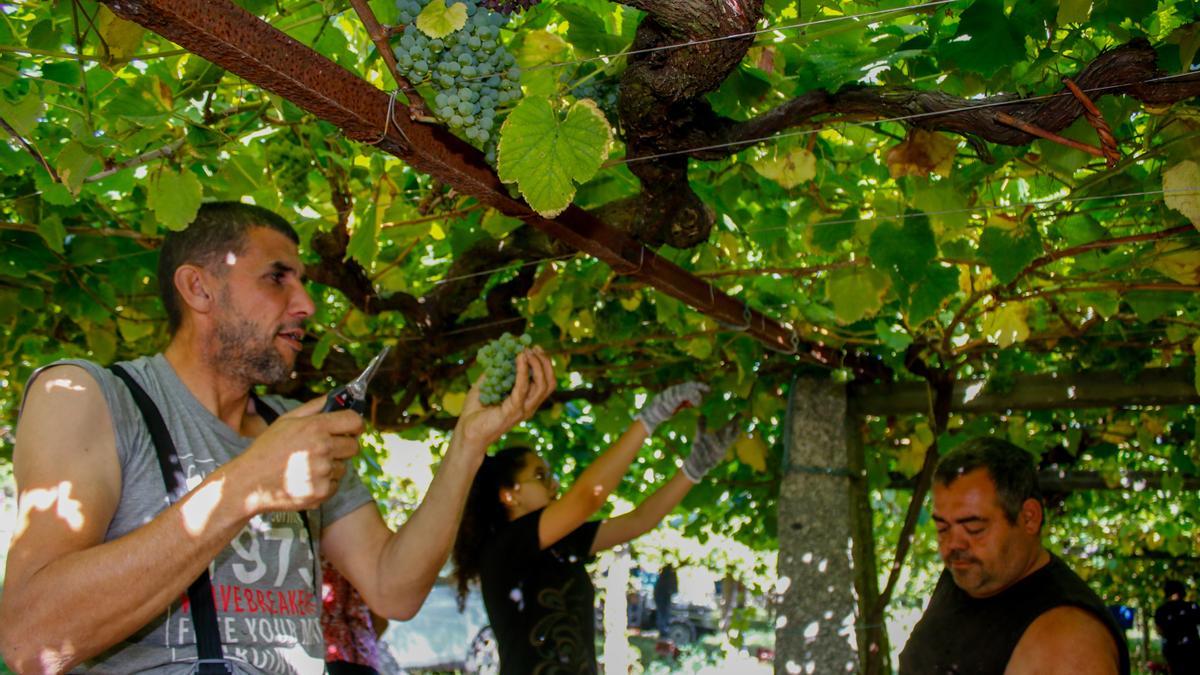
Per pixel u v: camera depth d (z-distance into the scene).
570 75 1.98
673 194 2.20
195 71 2.28
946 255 3.14
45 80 1.96
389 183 2.97
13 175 2.87
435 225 3.28
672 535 9.98
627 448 3.32
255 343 1.89
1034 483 2.46
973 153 2.60
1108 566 9.54
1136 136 2.32
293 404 2.19
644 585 16.83
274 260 1.92
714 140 2.02
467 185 1.77
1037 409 4.08
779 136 2.30
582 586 3.35
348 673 3.68
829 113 2.08
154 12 1.26
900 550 4.08
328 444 1.56
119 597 1.44
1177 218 2.69
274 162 2.75
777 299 3.82
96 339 3.68
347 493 2.18
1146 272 3.31
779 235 3.29
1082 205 2.89
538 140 1.55
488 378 2.20
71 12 1.92
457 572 3.61
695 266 3.44
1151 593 9.52
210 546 1.49
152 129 2.13
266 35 1.37
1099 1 1.92
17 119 1.93
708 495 5.84
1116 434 5.40
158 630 1.63
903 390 4.17
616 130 2.10
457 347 3.57
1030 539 2.41
